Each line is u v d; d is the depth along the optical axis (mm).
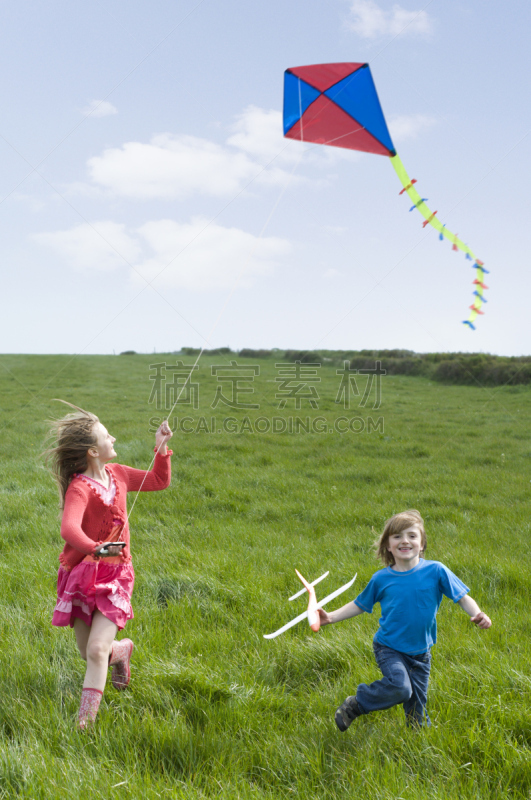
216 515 7820
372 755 2691
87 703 2865
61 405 20250
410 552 3016
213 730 2826
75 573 3004
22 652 3516
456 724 2914
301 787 2498
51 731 2789
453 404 22516
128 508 7883
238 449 13305
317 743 2824
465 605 2926
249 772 2631
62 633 3822
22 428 14914
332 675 3586
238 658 3664
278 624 4281
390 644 2951
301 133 4113
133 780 2416
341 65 3518
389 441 14969
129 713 2996
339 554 6047
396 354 35562
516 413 20062
